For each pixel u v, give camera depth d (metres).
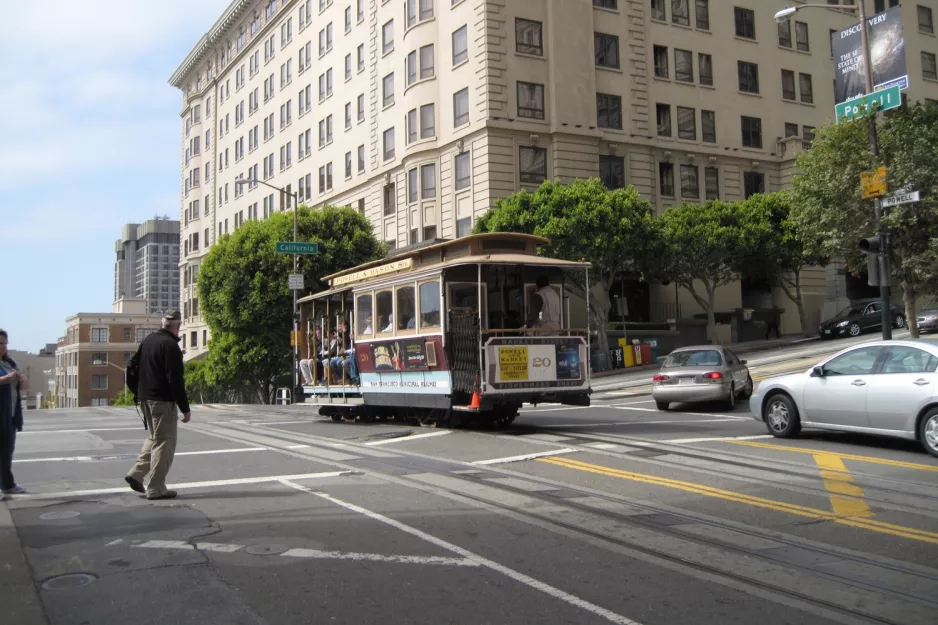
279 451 12.16
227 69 68.38
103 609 4.82
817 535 6.61
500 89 36.38
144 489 8.46
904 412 10.47
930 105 22.84
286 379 39.09
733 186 43.75
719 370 17.53
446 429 14.98
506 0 36.91
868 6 49.56
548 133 37.34
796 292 42.75
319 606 4.89
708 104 43.12
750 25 45.34
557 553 6.09
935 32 52.22
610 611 4.81
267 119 60.53
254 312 35.91
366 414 18.14
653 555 6.03
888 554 6.04
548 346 14.04
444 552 6.12
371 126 45.16
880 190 15.88
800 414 11.93
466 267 14.31
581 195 32.06
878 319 36.97
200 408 26.61
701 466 9.92
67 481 9.37
